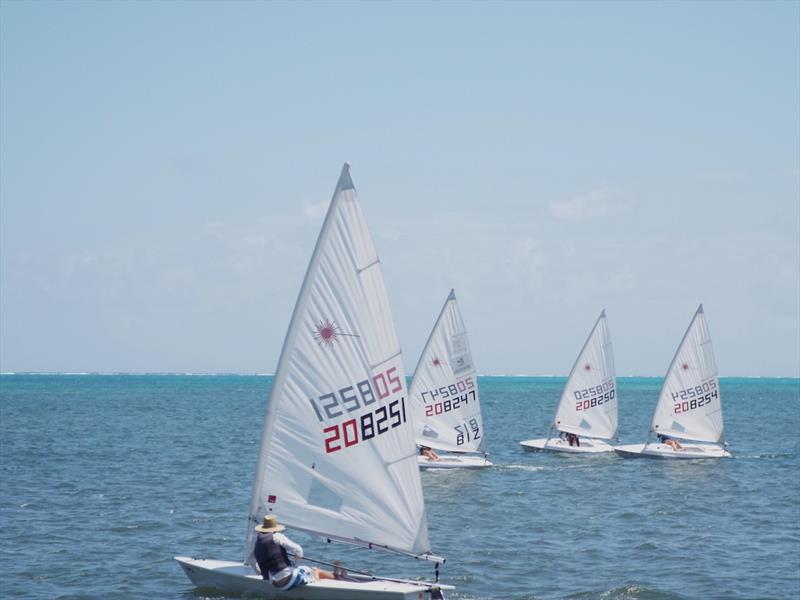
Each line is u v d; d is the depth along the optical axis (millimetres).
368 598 53688
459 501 103000
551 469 134000
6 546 76062
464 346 131250
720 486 117375
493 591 62750
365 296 57312
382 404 57719
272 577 54562
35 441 175250
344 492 56906
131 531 83188
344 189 56781
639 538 81875
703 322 147125
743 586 64625
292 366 56625
